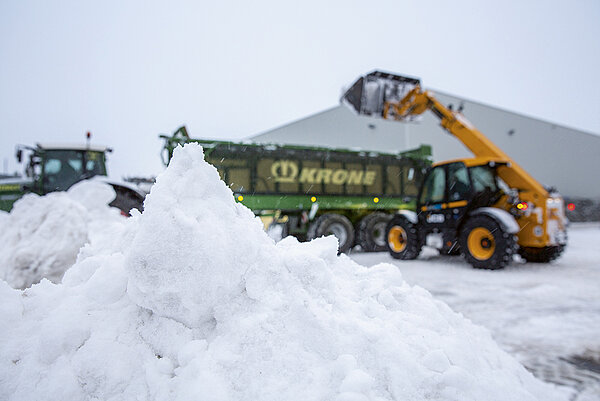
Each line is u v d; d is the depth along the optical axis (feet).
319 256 5.67
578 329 10.07
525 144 65.67
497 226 18.29
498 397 4.35
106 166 25.46
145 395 3.67
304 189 25.89
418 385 4.00
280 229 26.14
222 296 4.25
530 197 19.85
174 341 4.00
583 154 73.82
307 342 4.09
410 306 5.46
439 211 21.63
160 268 4.03
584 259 22.79
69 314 4.23
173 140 22.35
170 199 4.30
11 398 3.63
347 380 3.63
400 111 25.82
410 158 29.22
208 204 4.55
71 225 9.59
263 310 4.27
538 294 13.74
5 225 9.79
